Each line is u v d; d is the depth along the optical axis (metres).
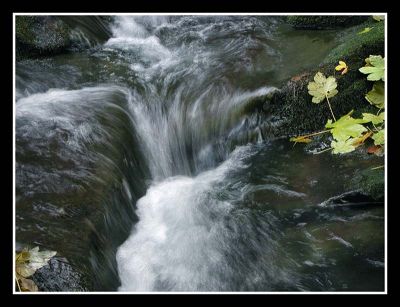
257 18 5.36
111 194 3.28
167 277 3.05
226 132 4.12
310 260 3.04
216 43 5.06
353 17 4.91
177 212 3.55
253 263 3.10
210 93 4.26
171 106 4.27
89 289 2.66
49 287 2.60
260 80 4.28
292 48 4.73
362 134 3.75
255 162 3.91
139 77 4.52
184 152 4.22
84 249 2.82
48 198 3.10
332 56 4.17
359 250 3.03
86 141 3.61
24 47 4.61
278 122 4.07
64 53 4.86
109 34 5.35
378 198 3.26
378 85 3.83
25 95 4.18
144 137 4.08
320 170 3.63
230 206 3.54
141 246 3.26
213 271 3.08
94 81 4.44
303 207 3.39
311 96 3.98
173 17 5.54
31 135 3.57
